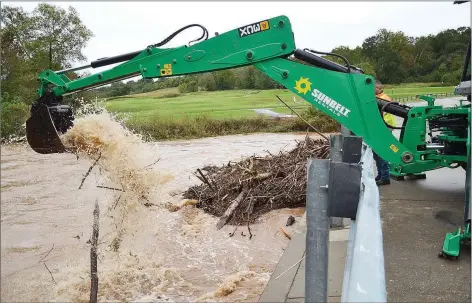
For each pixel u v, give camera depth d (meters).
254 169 9.33
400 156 5.76
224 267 6.13
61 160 14.96
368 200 2.34
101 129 5.48
